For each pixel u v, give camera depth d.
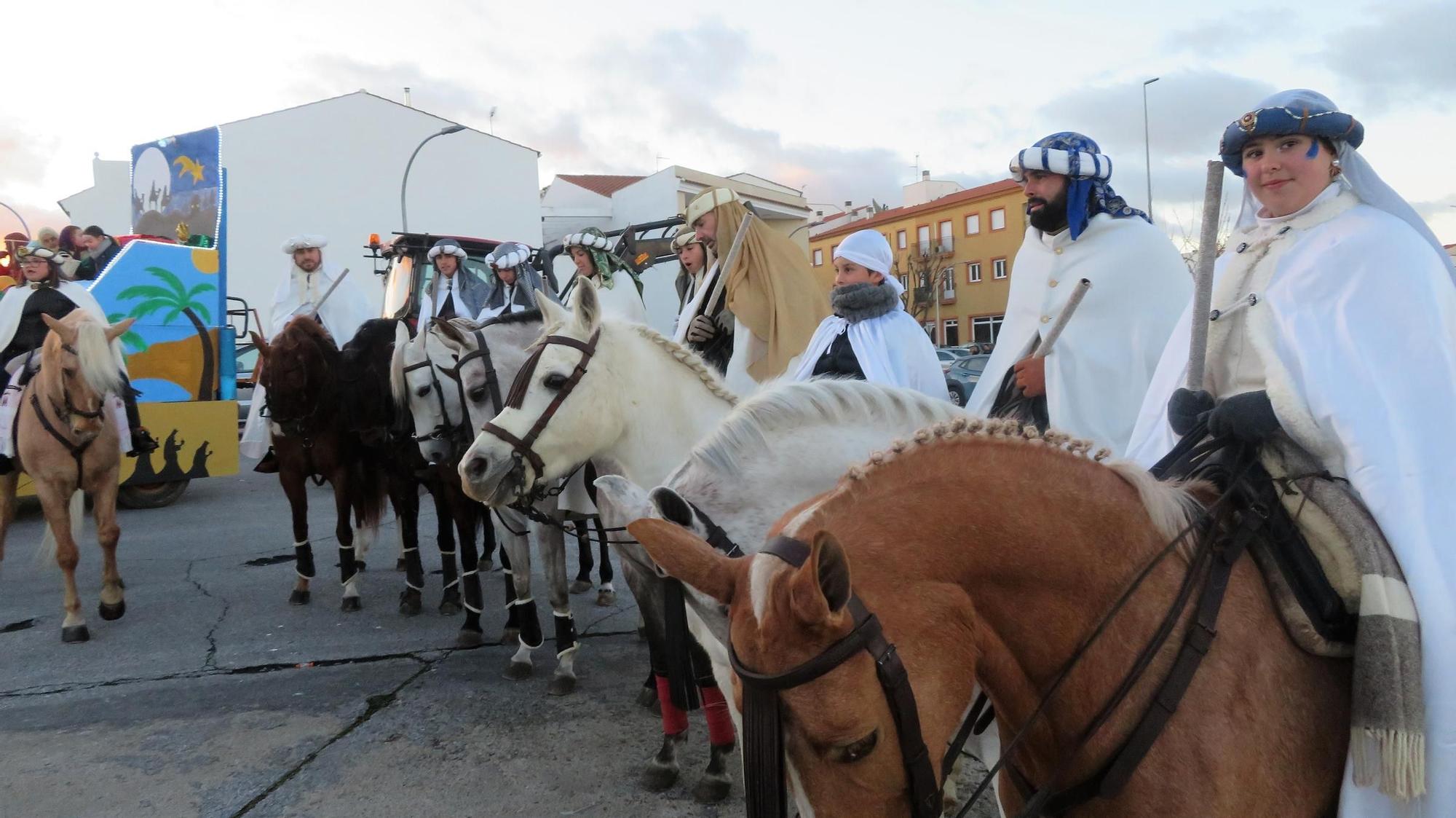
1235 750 1.65
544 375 3.62
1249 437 1.91
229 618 6.43
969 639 1.67
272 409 6.34
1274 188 2.07
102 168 29.66
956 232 42.12
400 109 30.95
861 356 3.65
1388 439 1.75
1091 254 3.55
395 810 3.78
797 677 1.42
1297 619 1.73
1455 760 1.63
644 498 2.22
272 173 29.55
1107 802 1.71
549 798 3.86
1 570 7.83
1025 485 1.75
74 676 5.34
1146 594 1.73
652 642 3.88
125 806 3.83
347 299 9.72
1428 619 1.66
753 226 4.51
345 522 6.57
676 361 3.75
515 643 5.82
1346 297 1.86
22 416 6.11
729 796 3.83
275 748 4.35
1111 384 3.47
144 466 9.76
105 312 9.45
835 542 1.39
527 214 33.12
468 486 3.62
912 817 1.48
